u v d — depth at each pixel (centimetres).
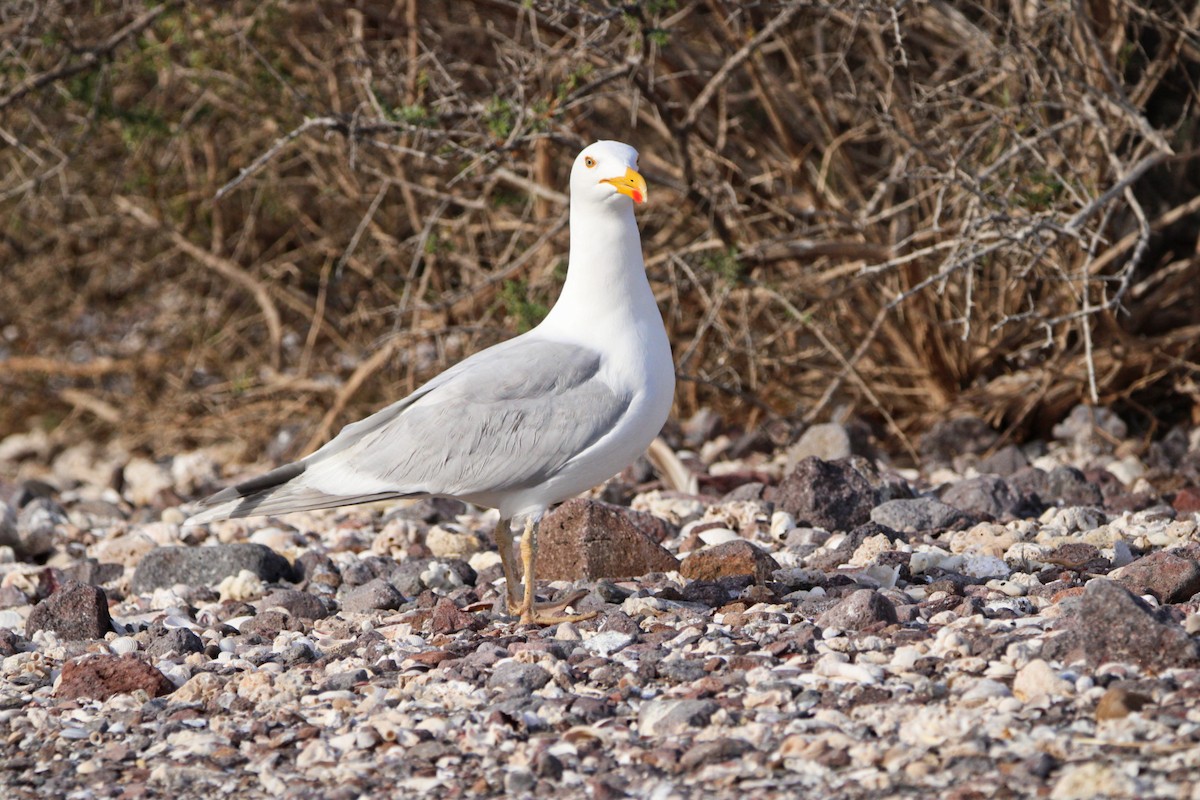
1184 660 655
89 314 2173
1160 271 1494
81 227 1981
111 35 1767
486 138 1345
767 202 1494
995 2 1475
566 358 830
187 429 1902
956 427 1446
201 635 864
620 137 1703
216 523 1250
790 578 895
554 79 1593
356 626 862
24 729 705
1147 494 1132
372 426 859
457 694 710
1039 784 552
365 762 636
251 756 657
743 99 1562
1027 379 1498
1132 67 1544
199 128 1806
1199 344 1484
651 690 703
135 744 675
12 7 1605
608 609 842
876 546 965
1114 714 602
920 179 1394
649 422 843
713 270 1422
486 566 1039
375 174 1692
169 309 2091
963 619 764
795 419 1514
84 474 1786
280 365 1934
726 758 608
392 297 1798
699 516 1170
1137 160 1366
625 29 1440
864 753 598
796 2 1318
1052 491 1179
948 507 1053
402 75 1600
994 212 1251
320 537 1203
